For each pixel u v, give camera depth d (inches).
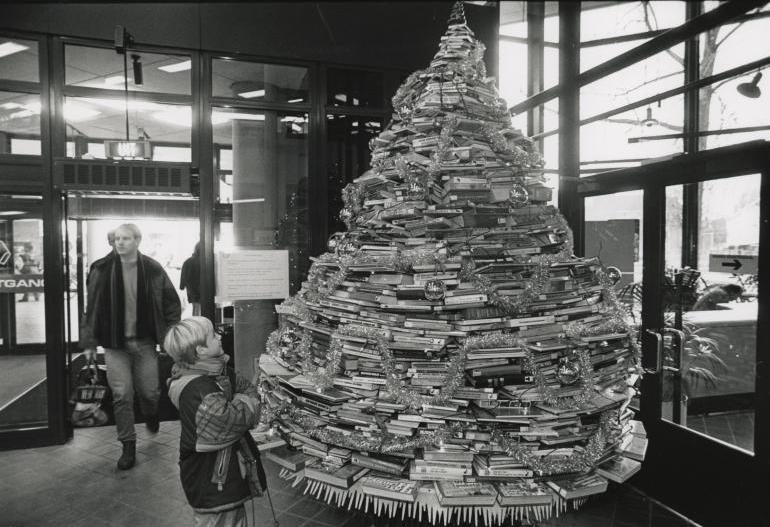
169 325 146.5
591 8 250.4
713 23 103.7
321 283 116.5
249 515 107.7
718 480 103.5
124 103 159.6
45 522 107.0
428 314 97.4
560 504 94.1
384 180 110.7
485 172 105.7
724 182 129.6
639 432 109.2
